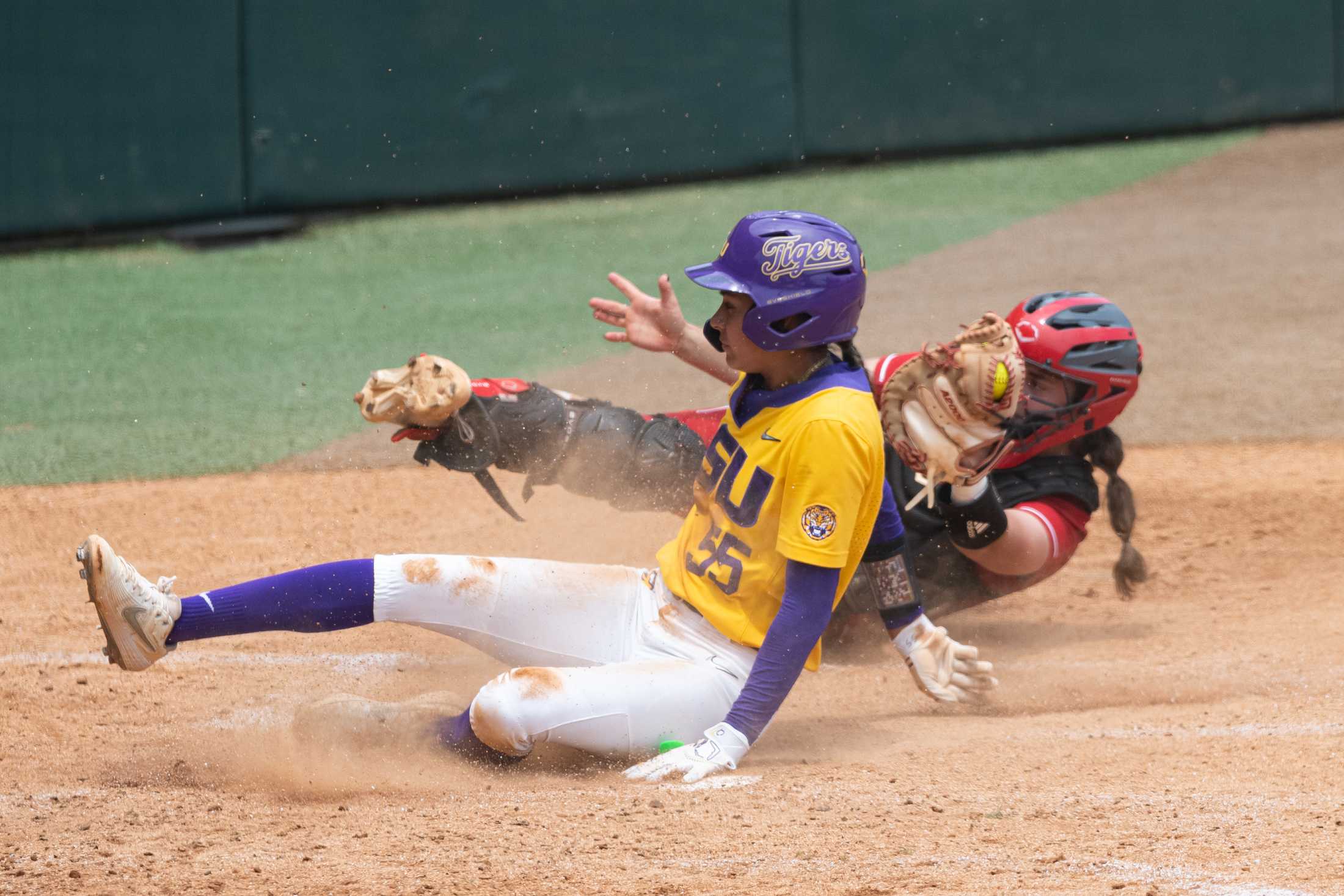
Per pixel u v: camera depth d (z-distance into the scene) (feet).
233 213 161.27
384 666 50.21
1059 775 36.27
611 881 28.19
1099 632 55.42
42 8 153.38
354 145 165.27
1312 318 120.06
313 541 68.90
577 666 38.22
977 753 38.81
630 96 171.01
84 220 158.40
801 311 34.55
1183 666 49.52
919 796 34.22
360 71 163.32
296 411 99.60
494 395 45.73
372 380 43.75
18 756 40.06
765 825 31.71
